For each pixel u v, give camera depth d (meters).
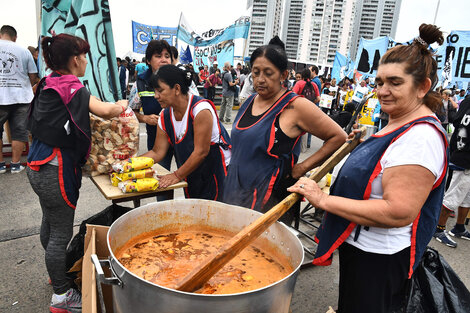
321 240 1.44
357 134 1.52
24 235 2.93
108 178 2.23
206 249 1.44
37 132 1.73
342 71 13.69
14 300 2.16
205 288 1.17
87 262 1.42
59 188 1.79
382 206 1.11
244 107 1.91
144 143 6.27
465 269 2.92
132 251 1.39
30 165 1.77
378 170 1.19
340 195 1.32
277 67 1.67
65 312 1.96
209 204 1.57
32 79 4.34
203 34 13.02
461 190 3.24
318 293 2.49
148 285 0.95
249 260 1.41
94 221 1.99
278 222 1.41
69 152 1.80
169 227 1.57
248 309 0.95
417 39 1.18
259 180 1.73
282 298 1.06
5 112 4.13
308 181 1.29
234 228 1.55
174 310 0.93
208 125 2.09
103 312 1.32
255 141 1.71
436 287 1.52
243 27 11.91
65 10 3.14
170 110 2.26
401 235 1.26
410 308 1.48
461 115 3.21
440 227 3.41
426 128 1.12
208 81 10.42
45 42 1.80
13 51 4.03
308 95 6.24
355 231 1.32
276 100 1.74
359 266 1.33
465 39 6.36
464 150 3.15
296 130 1.73
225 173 2.28
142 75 2.99
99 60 2.65
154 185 2.05
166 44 2.90
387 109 1.22
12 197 3.68
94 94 2.68
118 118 2.17
